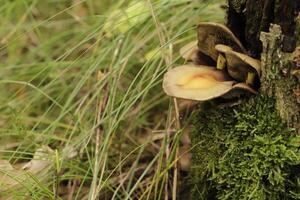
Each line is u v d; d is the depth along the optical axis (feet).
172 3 2.58
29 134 2.41
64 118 2.65
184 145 2.43
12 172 2.30
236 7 2.13
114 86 2.41
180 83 2.08
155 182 2.33
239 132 2.09
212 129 2.16
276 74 2.03
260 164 2.05
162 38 2.55
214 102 2.17
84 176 2.29
